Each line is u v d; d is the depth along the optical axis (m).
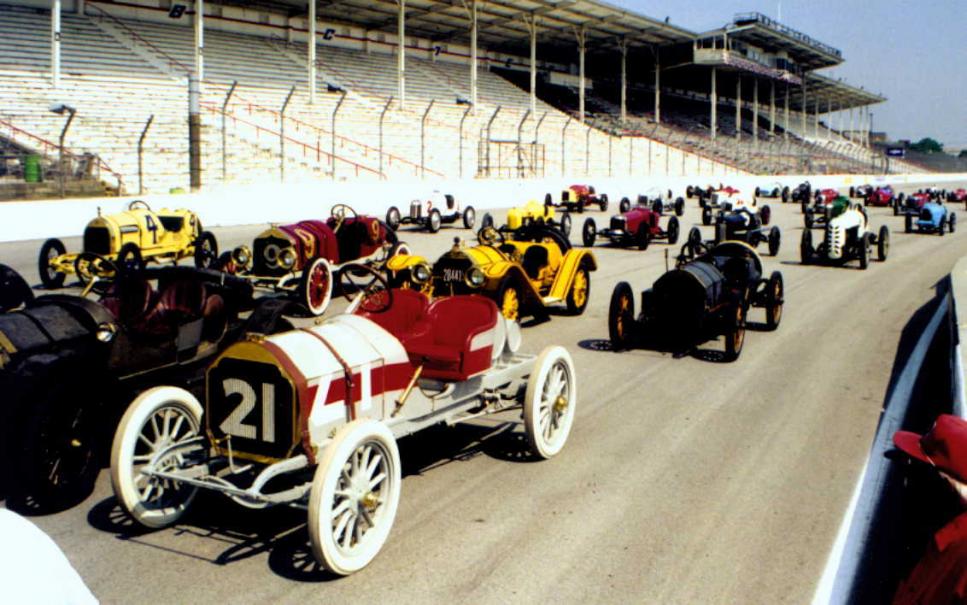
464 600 4.27
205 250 15.73
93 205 21.89
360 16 48.19
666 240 24.19
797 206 41.44
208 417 4.97
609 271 17.39
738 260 11.21
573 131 53.50
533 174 45.53
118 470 4.88
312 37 38.50
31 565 2.16
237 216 25.08
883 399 8.11
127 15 39.16
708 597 4.30
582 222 29.70
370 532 4.70
